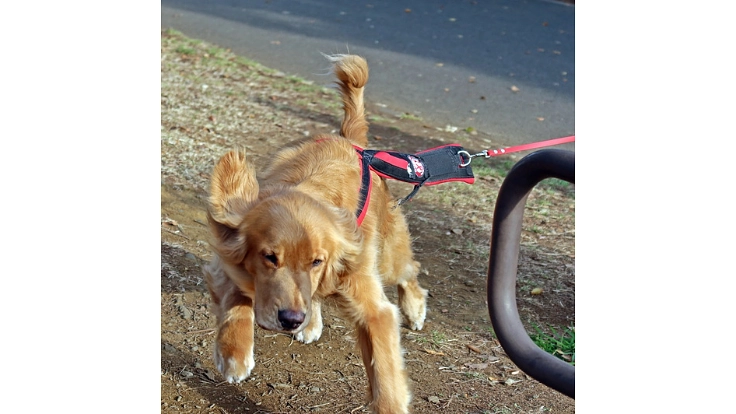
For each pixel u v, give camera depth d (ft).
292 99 26.68
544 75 32.19
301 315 9.57
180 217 17.47
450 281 16.22
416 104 27.94
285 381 12.58
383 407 10.52
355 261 10.63
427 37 37.17
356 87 14.08
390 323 10.94
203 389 12.13
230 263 10.44
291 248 9.83
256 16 39.93
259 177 12.27
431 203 19.69
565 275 16.53
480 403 12.21
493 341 14.17
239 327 10.84
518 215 6.95
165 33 34.53
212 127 23.13
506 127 26.14
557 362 6.70
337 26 38.52
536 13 42.70
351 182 11.83
